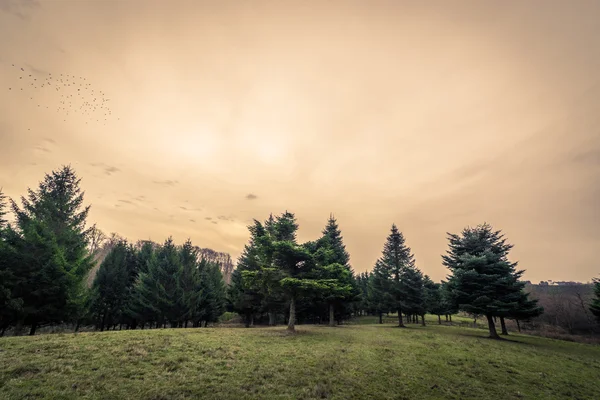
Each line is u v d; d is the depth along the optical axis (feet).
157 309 99.50
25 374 27.58
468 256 95.55
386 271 130.41
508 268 89.04
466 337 82.74
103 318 116.06
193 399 25.63
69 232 80.59
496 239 103.76
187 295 106.83
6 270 63.87
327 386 31.45
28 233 69.82
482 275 88.79
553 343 85.92
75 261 79.00
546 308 189.67
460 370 43.60
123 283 120.37
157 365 33.73
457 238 109.09
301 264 76.18
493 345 69.82
